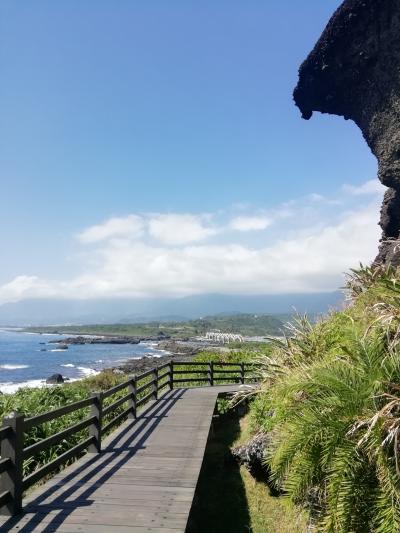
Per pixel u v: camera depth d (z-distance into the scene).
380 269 10.16
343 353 6.47
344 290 10.77
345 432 4.80
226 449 10.91
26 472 8.13
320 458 4.88
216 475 9.30
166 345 100.44
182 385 19.61
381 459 4.46
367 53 42.50
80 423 7.50
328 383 5.22
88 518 5.27
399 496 4.29
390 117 41.84
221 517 7.55
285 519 7.14
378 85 42.75
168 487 6.44
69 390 14.13
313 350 8.78
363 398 4.95
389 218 42.31
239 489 8.47
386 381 4.88
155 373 14.22
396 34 39.53
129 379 10.90
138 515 5.39
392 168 41.22
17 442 5.35
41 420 5.96
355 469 4.60
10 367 55.59
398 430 4.47
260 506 7.73
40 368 54.66
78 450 7.43
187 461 7.80
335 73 46.38
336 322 9.33
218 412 14.02
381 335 5.86
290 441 5.05
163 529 5.00
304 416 5.11
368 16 41.44
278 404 7.23
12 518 5.21
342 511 4.45
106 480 6.71
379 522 4.34
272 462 5.35
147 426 10.55
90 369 53.59
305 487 5.00
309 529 5.89
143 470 7.23
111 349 98.62
